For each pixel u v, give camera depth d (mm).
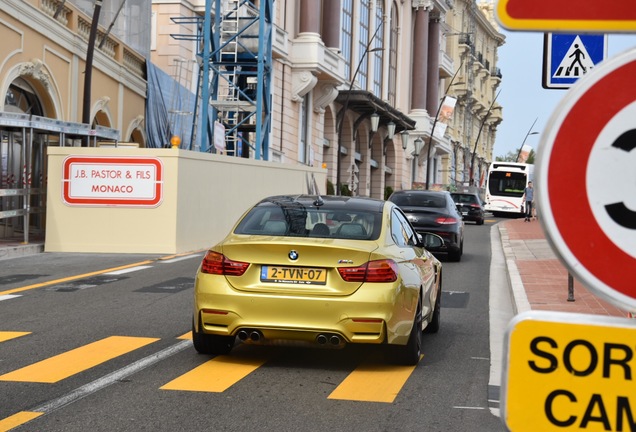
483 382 7805
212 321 8070
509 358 2234
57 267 17062
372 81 62344
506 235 31047
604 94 2143
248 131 38250
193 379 7609
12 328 10148
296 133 49156
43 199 22547
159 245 20844
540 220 2174
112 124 31422
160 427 5988
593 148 2150
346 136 58562
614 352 2193
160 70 36375
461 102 94688
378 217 8719
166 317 11133
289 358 8727
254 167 27062
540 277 16359
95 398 6836
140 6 35188
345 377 7883
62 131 21219
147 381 7492
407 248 9016
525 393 2229
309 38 48062
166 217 20875
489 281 17250
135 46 35156
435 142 74125
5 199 21344
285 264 7938
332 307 7793
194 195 21984
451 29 88062
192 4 41062
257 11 36594
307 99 50938
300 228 8477
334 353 9078
